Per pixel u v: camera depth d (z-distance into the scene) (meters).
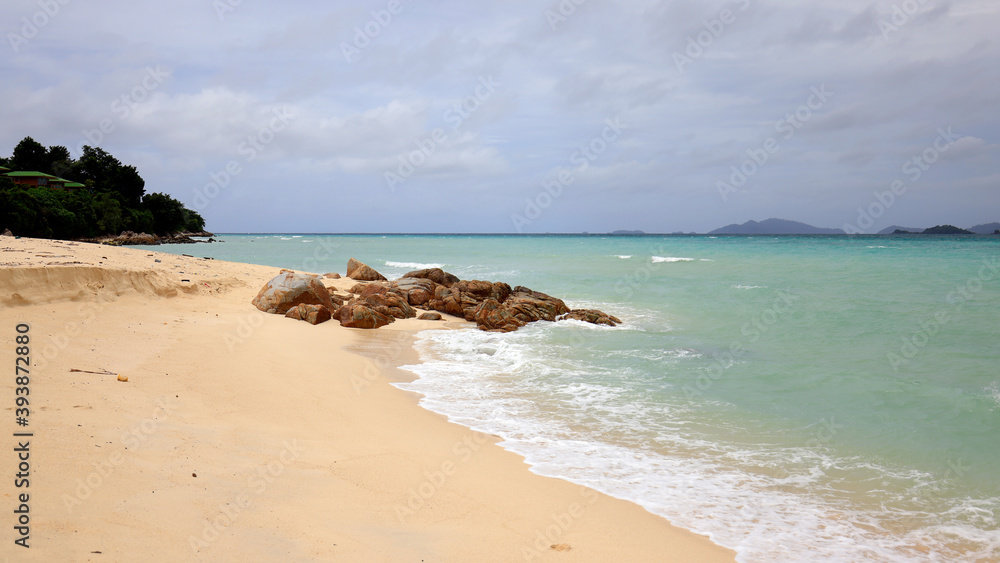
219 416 8.35
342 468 7.09
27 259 15.09
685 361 14.48
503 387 12.12
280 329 16.53
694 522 6.49
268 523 5.35
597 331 18.94
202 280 21.53
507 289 24.88
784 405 10.86
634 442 8.95
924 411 10.35
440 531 5.77
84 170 113.19
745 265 39.66
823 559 5.83
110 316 13.65
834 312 20.73
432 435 8.91
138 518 4.97
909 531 6.43
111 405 7.82
